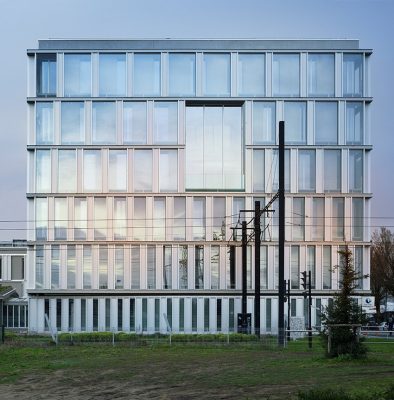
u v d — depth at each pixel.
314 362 22.25
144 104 64.69
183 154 64.19
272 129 64.56
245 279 49.22
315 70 65.38
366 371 18.81
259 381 17.47
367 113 65.19
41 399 16.55
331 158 64.44
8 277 84.12
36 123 64.38
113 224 63.22
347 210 63.84
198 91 64.75
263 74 65.25
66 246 63.06
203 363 23.33
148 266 62.94
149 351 29.78
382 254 80.38
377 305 81.06
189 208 63.44
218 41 65.50
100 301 62.72
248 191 63.59
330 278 62.78
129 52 65.06
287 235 63.12
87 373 21.36
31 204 63.97
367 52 65.19
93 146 63.78
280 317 32.94
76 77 65.00
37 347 32.28
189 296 62.69
